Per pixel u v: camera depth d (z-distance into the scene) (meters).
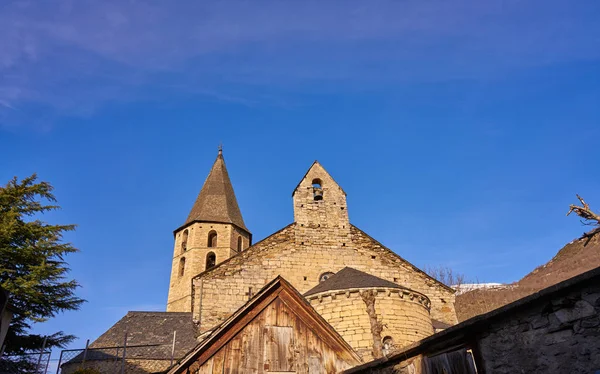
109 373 22.97
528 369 6.09
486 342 6.84
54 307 23.16
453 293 25.95
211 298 23.72
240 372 12.66
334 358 13.46
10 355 20.70
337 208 28.22
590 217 17.89
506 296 45.41
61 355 19.72
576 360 5.56
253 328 13.44
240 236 43.88
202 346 12.63
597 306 5.54
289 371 12.95
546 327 6.02
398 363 9.23
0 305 14.05
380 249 26.86
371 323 17.11
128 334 26.22
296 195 28.42
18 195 24.83
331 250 26.38
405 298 20.48
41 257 23.00
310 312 14.02
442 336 7.59
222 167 51.84
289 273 25.20
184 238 43.03
